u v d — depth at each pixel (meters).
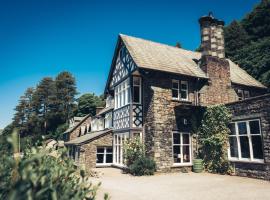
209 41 18.75
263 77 32.38
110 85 22.30
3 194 1.82
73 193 2.18
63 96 70.25
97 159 22.08
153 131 15.62
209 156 15.66
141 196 8.88
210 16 19.12
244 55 38.41
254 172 12.82
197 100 17.48
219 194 8.98
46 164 2.15
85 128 35.25
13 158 1.79
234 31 44.19
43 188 1.76
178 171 15.67
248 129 13.39
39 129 64.38
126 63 18.70
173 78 17.14
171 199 8.41
